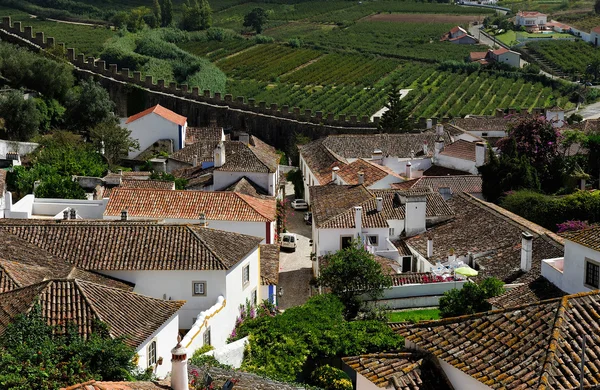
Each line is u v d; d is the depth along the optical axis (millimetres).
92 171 88375
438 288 56875
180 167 101625
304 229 87750
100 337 35094
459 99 171375
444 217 70688
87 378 30094
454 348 27172
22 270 44875
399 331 28734
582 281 45219
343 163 93875
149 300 40688
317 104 166250
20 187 80125
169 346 40719
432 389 26625
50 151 92250
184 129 116375
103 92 119062
